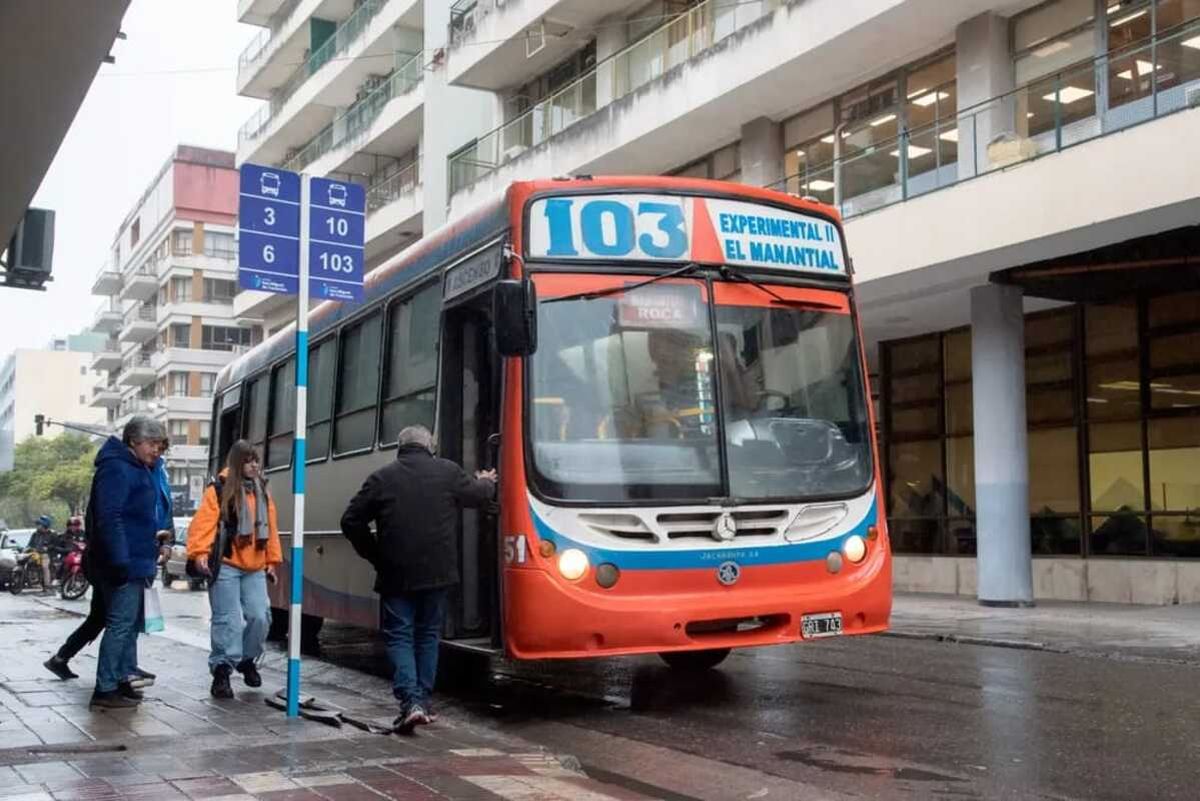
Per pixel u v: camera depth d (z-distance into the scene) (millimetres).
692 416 8062
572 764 6312
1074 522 19484
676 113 22625
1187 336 17703
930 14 18297
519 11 27359
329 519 11633
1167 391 17984
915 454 23234
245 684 9508
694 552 7793
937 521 22547
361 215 8266
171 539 9672
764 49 20562
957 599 19812
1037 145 15680
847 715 8227
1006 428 17719
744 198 8641
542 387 7852
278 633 14445
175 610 21812
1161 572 17703
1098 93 14930
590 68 27734
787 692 9328
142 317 85750
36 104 11055
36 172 12812
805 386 8492
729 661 11484
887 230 17562
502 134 28922
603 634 7574
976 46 18297
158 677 10062
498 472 7914
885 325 21953
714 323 8289
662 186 8422
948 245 16531
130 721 7527
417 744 6672
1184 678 9984
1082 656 11781
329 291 8055
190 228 78438
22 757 6234
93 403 98438
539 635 7559
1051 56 17516
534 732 7996
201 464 76375
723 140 24016
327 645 14125
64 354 129625
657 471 7875
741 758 6930
